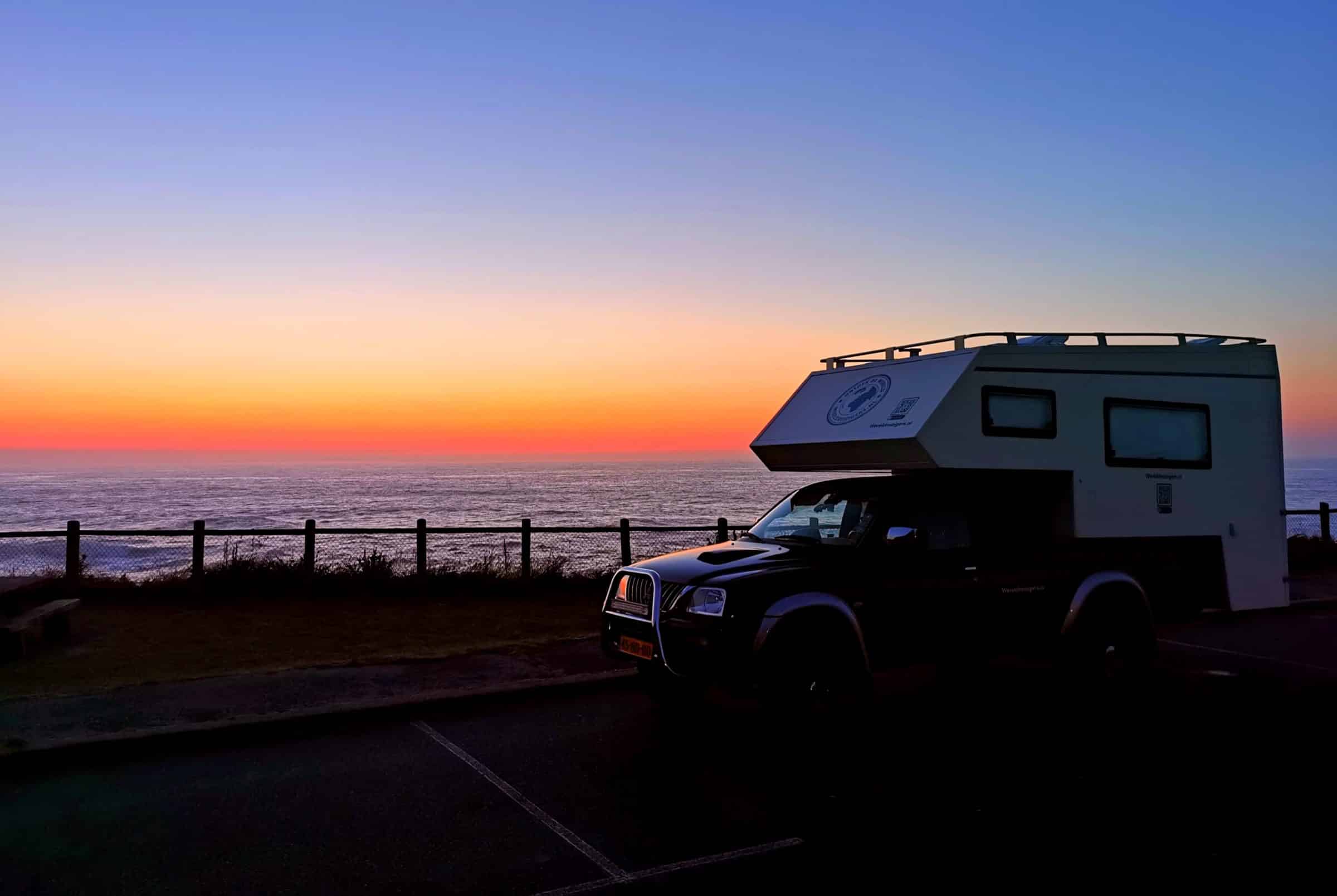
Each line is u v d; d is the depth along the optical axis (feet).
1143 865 14.44
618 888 13.66
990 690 27.55
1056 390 26.18
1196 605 28.55
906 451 24.04
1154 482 28.02
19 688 25.09
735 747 21.38
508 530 42.63
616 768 19.70
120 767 19.63
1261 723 23.54
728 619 20.94
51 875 14.02
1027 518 26.63
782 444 27.94
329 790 18.15
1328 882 13.76
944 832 15.94
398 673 27.35
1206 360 29.53
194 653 29.58
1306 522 114.21
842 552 23.39
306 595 40.37
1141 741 21.88
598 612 37.37
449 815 16.76
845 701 21.93
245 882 13.83
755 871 14.30
